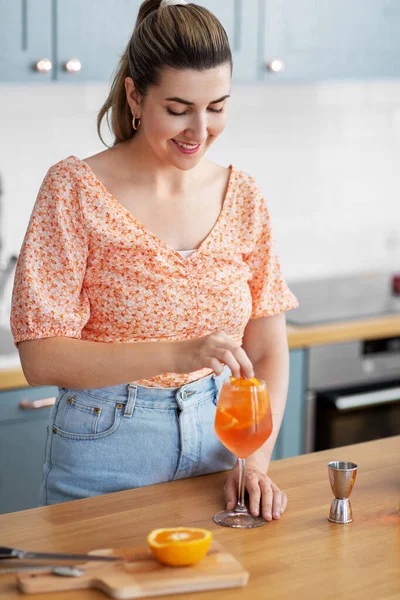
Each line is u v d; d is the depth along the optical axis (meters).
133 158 1.77
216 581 1.22
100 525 1.43
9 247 3.10
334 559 1.32
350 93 3.67
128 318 1.72
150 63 1.59
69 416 1.73
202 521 1.45
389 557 1.33
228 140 3.46
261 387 1.43
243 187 1.88
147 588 1.20
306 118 3.61
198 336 1.78
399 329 3.30
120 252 1.72
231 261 1.82
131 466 1.72
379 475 1.66
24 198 3.11
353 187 3.77
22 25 2.60
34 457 2.70
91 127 3.18
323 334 3.12
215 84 1.58
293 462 1.72
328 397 3.14
